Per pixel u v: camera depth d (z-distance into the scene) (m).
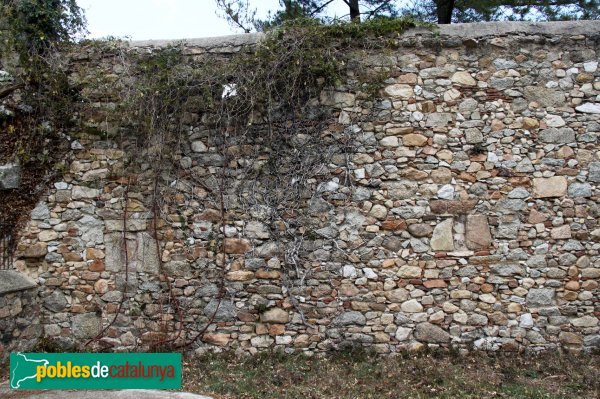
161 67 5.08
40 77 5.21
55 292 5.21
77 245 5.22
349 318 4.91
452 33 4.95
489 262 4.88
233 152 5.07
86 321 5.16
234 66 4.98
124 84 5.15
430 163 4.93
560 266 4.85
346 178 4.96
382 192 4.95
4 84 5.20
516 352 4.82
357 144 4.98
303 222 4.98
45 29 5.28
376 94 4.97
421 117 4.95
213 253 5.06
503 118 4.93
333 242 4.96
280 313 4.96
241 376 4.46
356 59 4.96
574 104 4.91
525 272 4.86
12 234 5.22
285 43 4.95
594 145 4.89
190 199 5.11
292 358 4.85
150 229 5.15
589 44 4.93
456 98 4.95
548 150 4.90
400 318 4.89
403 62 4.98
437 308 4.88
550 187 4.88
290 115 5.02
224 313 5.02
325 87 4.98
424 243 4.91
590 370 4.45
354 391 4.10
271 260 5.00
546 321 4.83
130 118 5.07
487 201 4.91
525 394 4.00
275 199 5.02
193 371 4.58
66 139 5.28
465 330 4.86
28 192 5.27
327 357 4.86
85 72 5.22
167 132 5.12
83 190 5.23
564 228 4.86
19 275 5.07
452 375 4.38
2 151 5.28
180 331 5.04
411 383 4.24
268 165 5.03
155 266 5.12
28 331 5.01
